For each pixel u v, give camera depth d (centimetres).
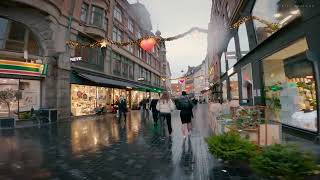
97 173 589
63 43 2077
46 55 1906
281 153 395
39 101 1902
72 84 2241
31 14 1822
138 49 4244
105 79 2706
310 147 722
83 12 2423
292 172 376
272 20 1198
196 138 1046
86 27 2405
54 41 1950
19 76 1764
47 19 1883
